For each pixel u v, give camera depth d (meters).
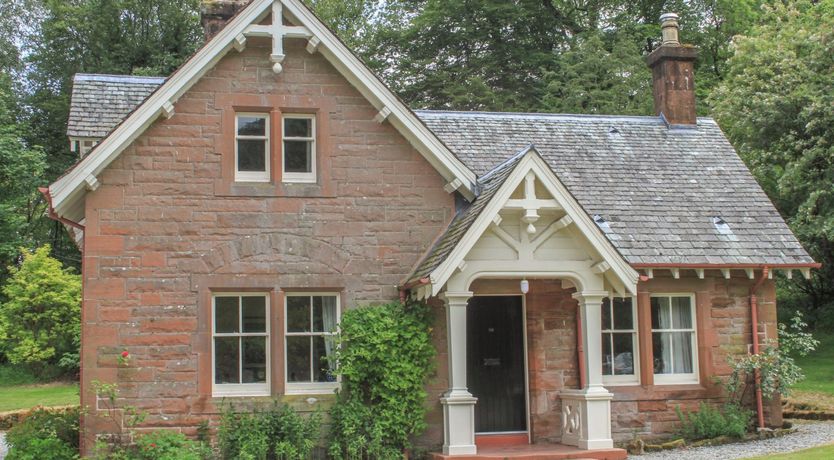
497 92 34.56
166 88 13.01
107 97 17.03
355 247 13.77
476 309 14.54
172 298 13.04
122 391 12.73
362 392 13.20
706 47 36.50
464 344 12.95
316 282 13.55
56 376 27.19
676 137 18.47
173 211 13.20
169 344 12.95
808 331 26.88
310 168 13.93
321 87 13.88
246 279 13.30
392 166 14.04
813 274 27.41
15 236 30.56
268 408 13.06
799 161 22.86
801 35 24.81
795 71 24.45
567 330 14.53
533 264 13.04
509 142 17.55
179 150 13.30
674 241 15.40
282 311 13.38
